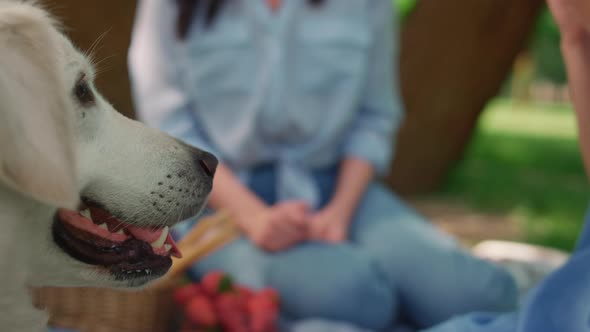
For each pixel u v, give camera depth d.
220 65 2.44
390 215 2.53
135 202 1.44
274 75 2.42
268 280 2.32
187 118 2.50
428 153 5.90
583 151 1.52
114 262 1.47
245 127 2.44
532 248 3.39
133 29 3.50
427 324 2.37
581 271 1.38
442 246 2.41
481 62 5.62
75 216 1.43
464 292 2.30
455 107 5.77
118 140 1.44
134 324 2.08
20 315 1.36
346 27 2.50
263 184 2.51
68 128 1.19
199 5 2.48
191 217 1.52
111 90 3.56
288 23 2.44
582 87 1.48
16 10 1.21
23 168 1.14
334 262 2.26
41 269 1.41
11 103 1.14
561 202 5.91
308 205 2.48
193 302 2.14
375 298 2.25
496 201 5.80
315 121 2.51
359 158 2.58
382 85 2.70
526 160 8.37
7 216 1.28
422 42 5.36
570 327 1.34
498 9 5.43
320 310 2.23
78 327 2.00
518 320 1.43
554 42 20.16
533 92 24.64
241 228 2.37
